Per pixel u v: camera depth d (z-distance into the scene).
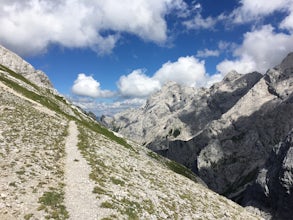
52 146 43.06
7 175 27.97
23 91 98.50
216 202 45.28
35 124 53.22
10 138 39.69
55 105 109.94
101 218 24.02
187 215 31.80
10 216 21.20
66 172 34.00
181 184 48.44
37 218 21.73
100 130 124.25
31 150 37.56
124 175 39.44
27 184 27.23
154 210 29.62
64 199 26.23
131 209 27.61
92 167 37.69
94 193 28.98
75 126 69.88
